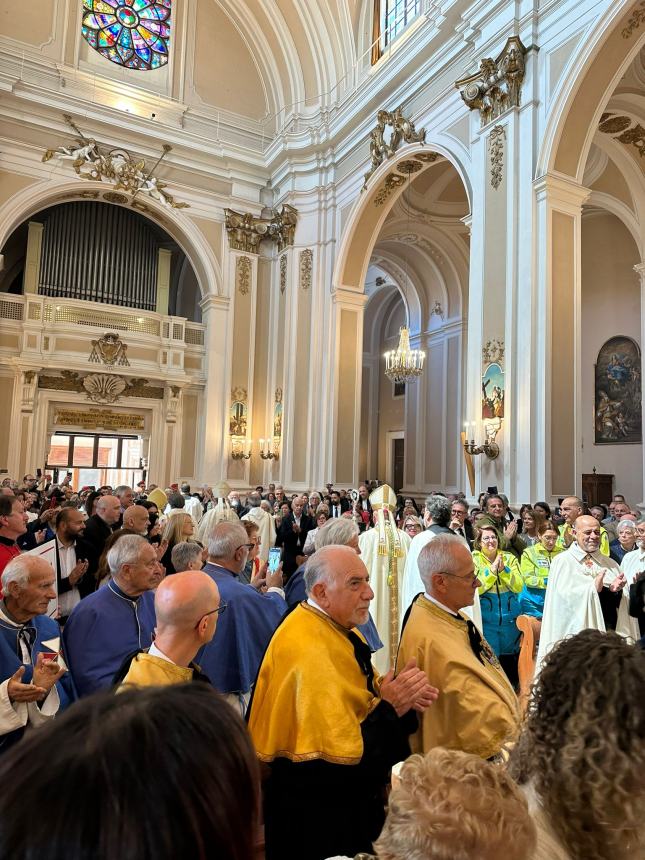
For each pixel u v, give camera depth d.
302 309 14.98
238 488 15.42
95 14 15.01
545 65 8.61
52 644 2.51
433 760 0.92
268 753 1.79
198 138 15.38
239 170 16.06
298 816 1.75
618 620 3.78
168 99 15.39
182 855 0.56
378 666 4.25
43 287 15.39
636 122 10.50
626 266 14.18
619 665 1.02
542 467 7.95
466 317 16.92
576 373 8.38
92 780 0.56
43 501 9.12
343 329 14.16
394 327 24.20
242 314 16.05
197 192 15.74
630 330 14.00
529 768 1.05
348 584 1.97
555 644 1.20
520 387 8.36
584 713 0.97
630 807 0.88
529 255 8.40
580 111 8.33
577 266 8.55
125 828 0.54
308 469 14.22
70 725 0.64
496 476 8.59
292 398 14.71
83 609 2.81
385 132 12.28
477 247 9.38
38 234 15.39
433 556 2.30
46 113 13.84
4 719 2.17
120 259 16.45
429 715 2.04
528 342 8.27
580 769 0.92
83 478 15.30
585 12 8.06
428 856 0.78
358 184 13.64
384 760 1.76
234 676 2.75
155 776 0.58
